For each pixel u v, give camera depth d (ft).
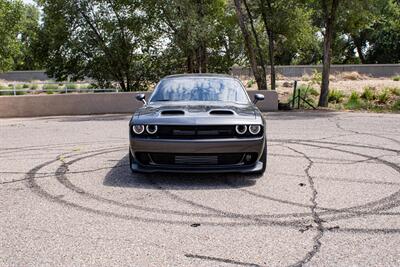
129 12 80.79
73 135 35.45
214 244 12.46
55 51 83.35
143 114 19.52
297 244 12.43
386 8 73.97
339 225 13.98
